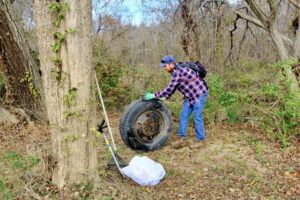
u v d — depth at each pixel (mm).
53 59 4461
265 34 13273
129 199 4676
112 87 10727
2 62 8555
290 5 11523
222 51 12586
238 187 5086
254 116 7930
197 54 12242
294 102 6988
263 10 10508
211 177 5410
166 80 10953
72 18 4363
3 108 8547
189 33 11922
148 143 6500
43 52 4496
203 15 12039
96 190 4758
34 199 4684
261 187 5078
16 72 8664
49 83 4578
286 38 10359
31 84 8703
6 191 4879
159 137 6617
